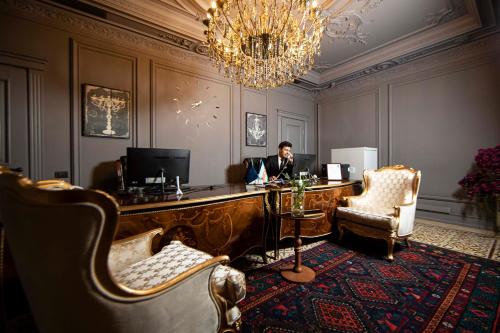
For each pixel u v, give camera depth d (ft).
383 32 11.35
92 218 2.32
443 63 12.42
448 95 12.28
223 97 13.50
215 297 3.68
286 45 8.54
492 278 6.64
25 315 5.54
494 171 9.74
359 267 7.50
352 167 13.94
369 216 8.68
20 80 8.05
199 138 12.50
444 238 10.08
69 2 8.35
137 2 9.00
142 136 10.61
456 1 9.17
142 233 4.91
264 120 15.60
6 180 2.54
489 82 11.04
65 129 8.84
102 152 9.66
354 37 11.78
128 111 10.21
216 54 9.00
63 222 2.29
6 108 7.83
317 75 16.63
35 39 8.23
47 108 8.48
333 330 4.73
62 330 2.61
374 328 4.76
